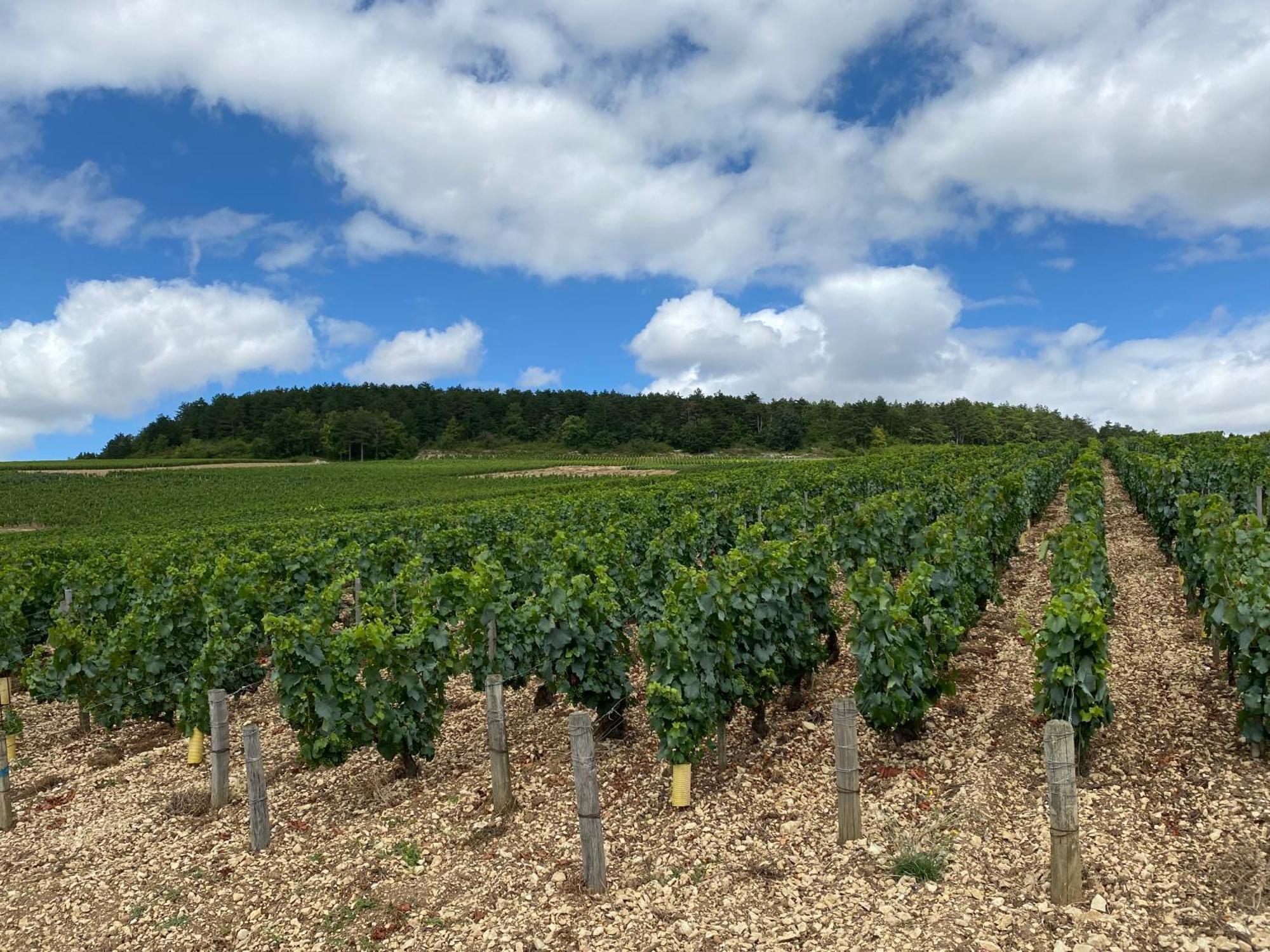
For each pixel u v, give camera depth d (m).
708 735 7.12
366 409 134.12
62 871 7.02
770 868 5.66
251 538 19.97
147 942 5.80
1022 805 6.11
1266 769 6.20
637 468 74.25
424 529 20.06
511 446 125.62
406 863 6.48
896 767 7.11
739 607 7.72
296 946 5.53
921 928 4.79
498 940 5.27
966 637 10.57
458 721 9.90
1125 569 14.09
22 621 12.88
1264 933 4.34
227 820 7.70
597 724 8.81
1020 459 35.19
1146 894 4.84
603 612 8.61
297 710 7.92
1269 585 6.40
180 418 141.25
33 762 9.97
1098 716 6.41
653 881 5.73
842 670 10.07
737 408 126.94
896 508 15.28
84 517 49.22
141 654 10.35
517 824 6.93
